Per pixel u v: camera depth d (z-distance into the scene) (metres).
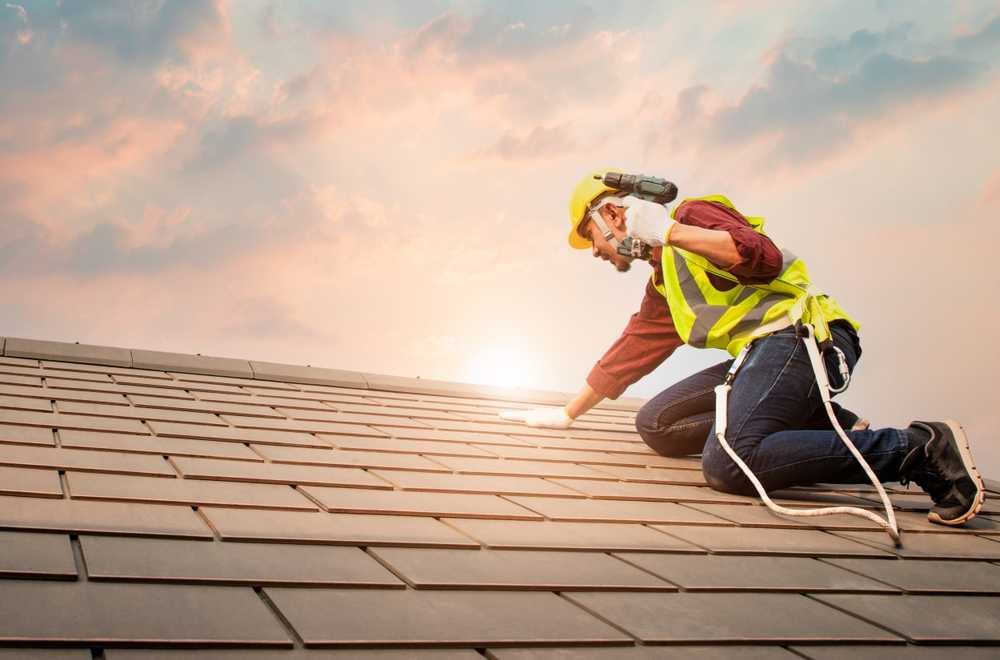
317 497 2.09
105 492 1.85
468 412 4.31
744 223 2.81
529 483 2.64
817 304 2.86
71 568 1.37
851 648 1.55
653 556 1.98
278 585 1.46
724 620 1.60
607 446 3.65
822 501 2.94
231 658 1.16
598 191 3.17
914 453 2.65
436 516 2.07
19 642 1.09
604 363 3.78
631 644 1.43
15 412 2.70
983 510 3.06
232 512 1.86
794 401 2.79
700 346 3.01
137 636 1.17
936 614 1.81
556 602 1.59
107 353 4.40
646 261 3.21
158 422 2.87
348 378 4.91
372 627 1.33
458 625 1.39
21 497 1.73
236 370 4.62
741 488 2.82
